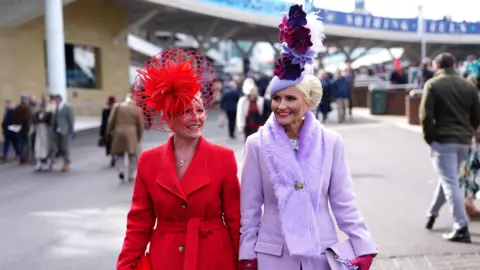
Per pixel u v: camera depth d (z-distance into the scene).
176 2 22.23
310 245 2.23
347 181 2.38
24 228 5.82
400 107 19.75
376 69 34.94
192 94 2.26
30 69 19.91
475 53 34.12
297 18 2.27
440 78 4.77
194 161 2.34
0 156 13.34
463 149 4.73
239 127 8.43
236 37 34.66
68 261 4.65
